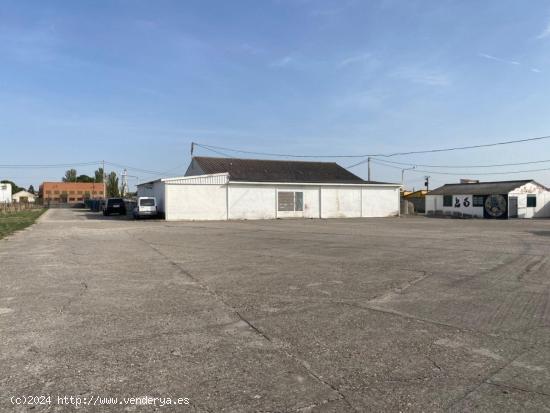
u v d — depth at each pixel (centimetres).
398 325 591
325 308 681
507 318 624
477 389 400
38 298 751
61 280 916
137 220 3597
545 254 1317
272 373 434
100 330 570
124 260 1212
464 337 542
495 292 791
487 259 1209
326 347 507
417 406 369
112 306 695
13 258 1261
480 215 4597
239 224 3042
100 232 2269
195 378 423
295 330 570
